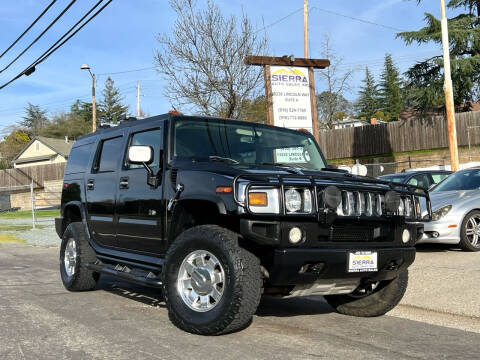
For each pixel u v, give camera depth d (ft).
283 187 13.30
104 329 14.93
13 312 17.39
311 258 13.33
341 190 14.12
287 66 40.91
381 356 12.42
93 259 20.83
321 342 13.61
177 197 15.26
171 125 16.74
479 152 113.29
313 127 41.34
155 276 16.15
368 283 15.88
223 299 13.30
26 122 349.82
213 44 51.16
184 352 12.57
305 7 82.12
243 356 12.25
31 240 50.11
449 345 13.55
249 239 13.23
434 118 120.88
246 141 17.85
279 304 19.13
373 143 130.93
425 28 102.73
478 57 101.19
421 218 16.22
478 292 19.13
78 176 21.94
